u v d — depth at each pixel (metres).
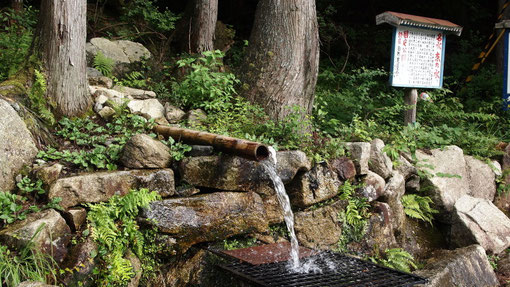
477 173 7.40
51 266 3.85
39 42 5.55
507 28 8.77
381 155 6.31
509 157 7.78
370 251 5.76
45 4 5.54
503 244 6.52
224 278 4.63
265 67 6.80
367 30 13.75
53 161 4.83
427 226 6.78
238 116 6.36
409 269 5.79
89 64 7.39
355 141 6.57
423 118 8.40
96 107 5.88
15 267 3.64
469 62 12.11
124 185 4.57
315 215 5.51
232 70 8.66
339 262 4.73
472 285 5.65
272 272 4.24
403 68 7.26
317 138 6.22
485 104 8.91
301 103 6.84
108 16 10.58
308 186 5.49
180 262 4.59
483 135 8.02
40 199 4.41
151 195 4.47
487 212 6.72
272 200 5.20
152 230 4.43
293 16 6.81
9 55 6.10
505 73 8.80
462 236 6.49
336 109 7.81
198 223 4.61
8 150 4.53
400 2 14.68
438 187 6.69
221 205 4.79
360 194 5.93
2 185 4.40
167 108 6.43
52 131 5.38
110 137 5.43
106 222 4.25
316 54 7.00
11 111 4.67
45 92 5.49
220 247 4.79
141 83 7.04
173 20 9.91
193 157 5.05
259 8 7.19
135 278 4.27
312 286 4.00
